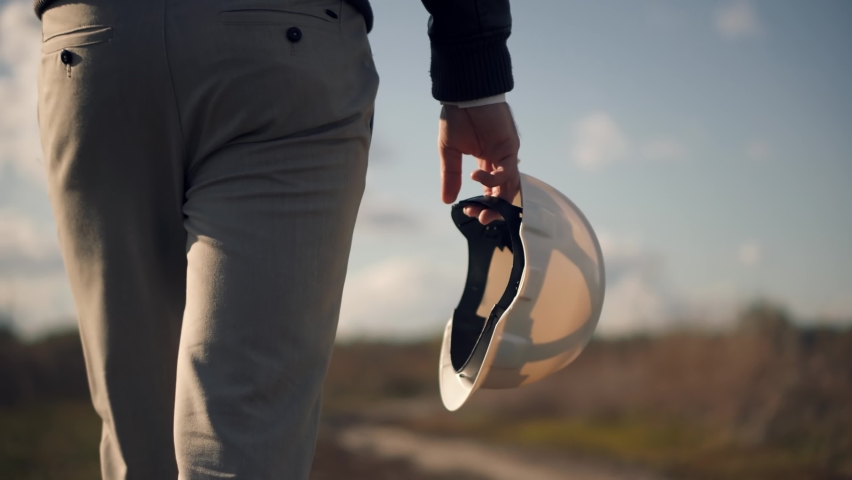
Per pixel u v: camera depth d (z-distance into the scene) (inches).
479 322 50.7
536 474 263.9
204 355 31.7
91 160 34.5
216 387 31.3
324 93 34.2
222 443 30.8
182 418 31.6
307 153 33.8
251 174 33.2
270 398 32.2
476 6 44.9
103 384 38.1
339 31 35.8
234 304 32.0
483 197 48.7
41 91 36.9
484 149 49.6
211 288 32.3
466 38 45.6
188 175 35.4
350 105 35.6
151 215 35.8
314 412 35.0
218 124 33.4
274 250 32.8
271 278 32.5
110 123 33.6
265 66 32.9
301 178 33.7
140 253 36.4
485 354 43.6
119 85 33.0
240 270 32.3
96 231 35.9
